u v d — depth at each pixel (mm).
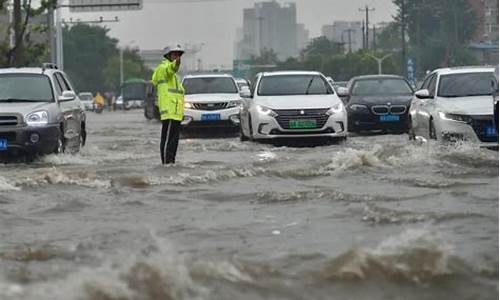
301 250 14891
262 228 17453
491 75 34625
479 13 124688
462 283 12531
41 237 16938
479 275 12922
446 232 15992
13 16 73188
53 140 33344
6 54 71250
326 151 36469
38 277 12914
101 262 13805
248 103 43125
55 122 33562
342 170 27312
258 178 25906
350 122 50844
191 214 19578
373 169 27469
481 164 28312
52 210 20375
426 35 124250
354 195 21500
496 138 32062
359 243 15008
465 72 37094
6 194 22906
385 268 13125
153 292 11812
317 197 21375
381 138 46875
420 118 37250
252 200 21484
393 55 149375
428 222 17297
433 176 25484
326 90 43500
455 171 26500
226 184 24656
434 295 12023
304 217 18672
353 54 158250
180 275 12531
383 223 17500
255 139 41281
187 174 26594
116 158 34469
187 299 11688
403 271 12984
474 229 16438
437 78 37188
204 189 23656
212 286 12297
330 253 14531
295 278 12875
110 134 58719
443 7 123125
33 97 34812
